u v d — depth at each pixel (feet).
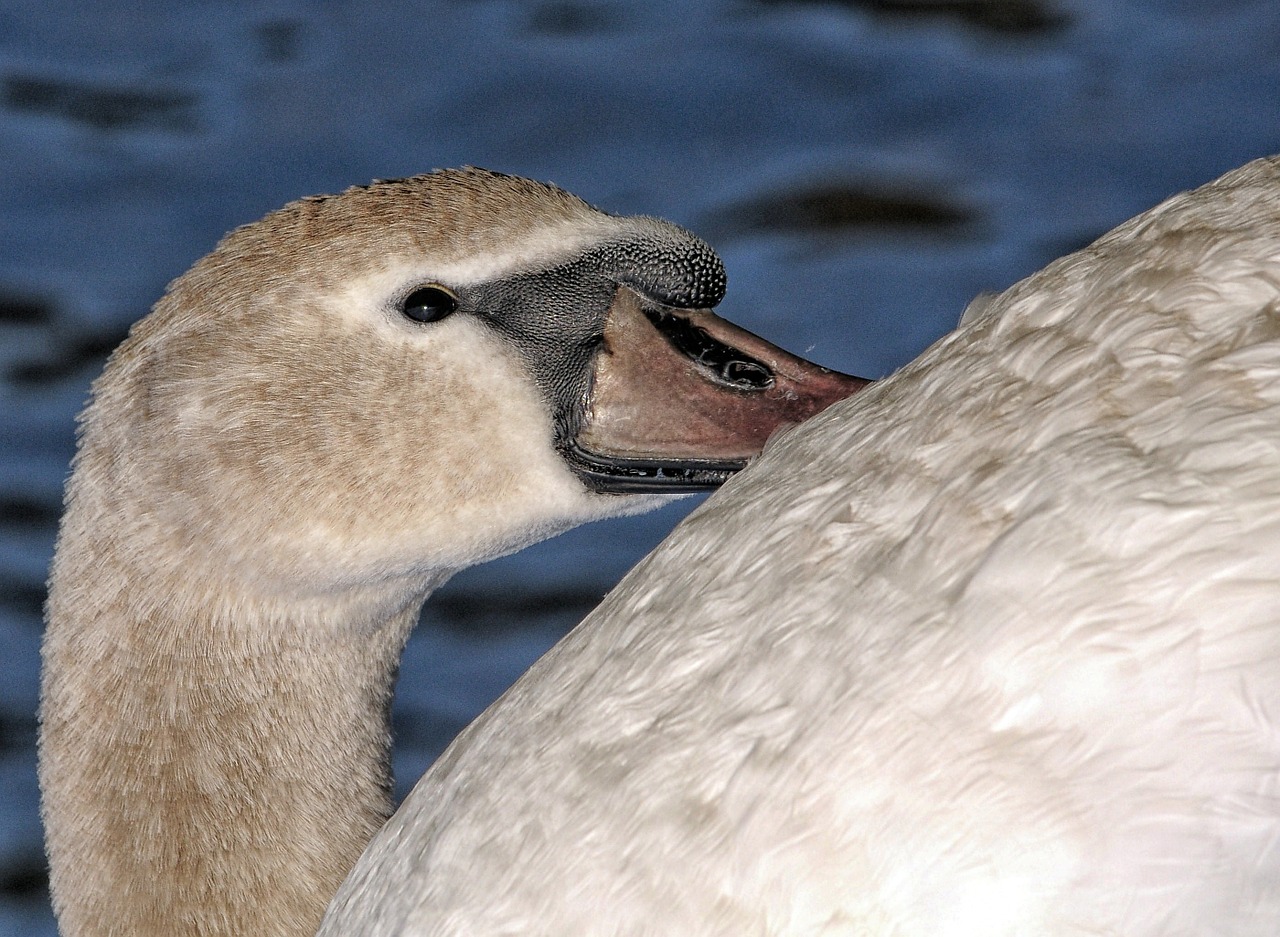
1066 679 17.60
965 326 21.89
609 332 31.81
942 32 75.36
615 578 55.57
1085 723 17.47
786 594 20.16
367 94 73.56
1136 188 66.49
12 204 68.54
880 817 18.28
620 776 20.45
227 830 30.63
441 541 31.68
